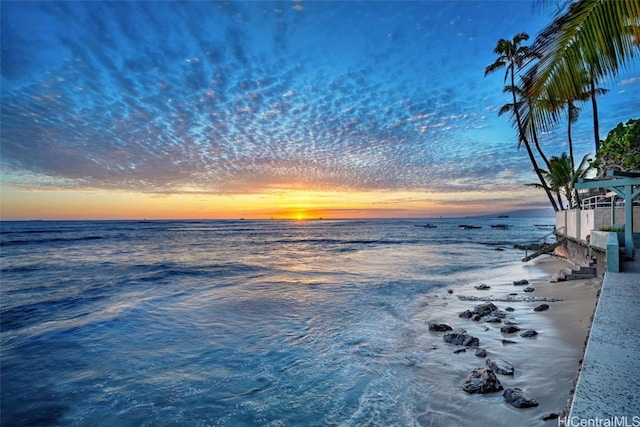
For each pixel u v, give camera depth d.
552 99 4.42
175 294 14.15
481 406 4.89
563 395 4.94
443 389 5.54
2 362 7.47
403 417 4.86
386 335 8.60
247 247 42.38
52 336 9.06
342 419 4.96
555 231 24.03
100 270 21.61
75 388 6.30
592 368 2.74
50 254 32.00
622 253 9.75
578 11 3.85
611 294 5.46
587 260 14.70
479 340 7.65
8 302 13.03
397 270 21.20
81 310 11.85
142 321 10.29
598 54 3.92
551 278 14.70
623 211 14.47
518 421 4.44
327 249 38.94
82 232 76.00
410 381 5.94
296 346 8.08
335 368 6.74
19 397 6.03
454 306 11.38
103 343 8.52
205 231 90.94
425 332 8.62
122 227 113.69
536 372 5.82
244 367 6.98
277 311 11.33
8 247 39.19
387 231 89.19
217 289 15.26
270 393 5.88
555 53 4.18
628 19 3.62
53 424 5.26
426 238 58.97
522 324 8.75
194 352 7.86
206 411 5.41
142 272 20.77
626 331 3.60
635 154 10.12
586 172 21.11
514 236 63.56
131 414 5.41
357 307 11.69
